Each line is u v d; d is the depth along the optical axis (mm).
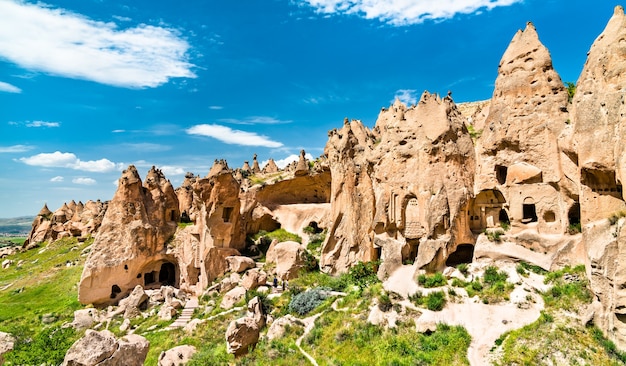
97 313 46094
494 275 32312
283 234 61656
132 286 51875
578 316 26203
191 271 51906
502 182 37281
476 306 29719
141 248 52562
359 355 27609
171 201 59938
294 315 35875
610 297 24469
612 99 25875
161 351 33562
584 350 23719
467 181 37406
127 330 41156
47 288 58094
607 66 26734
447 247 35094
